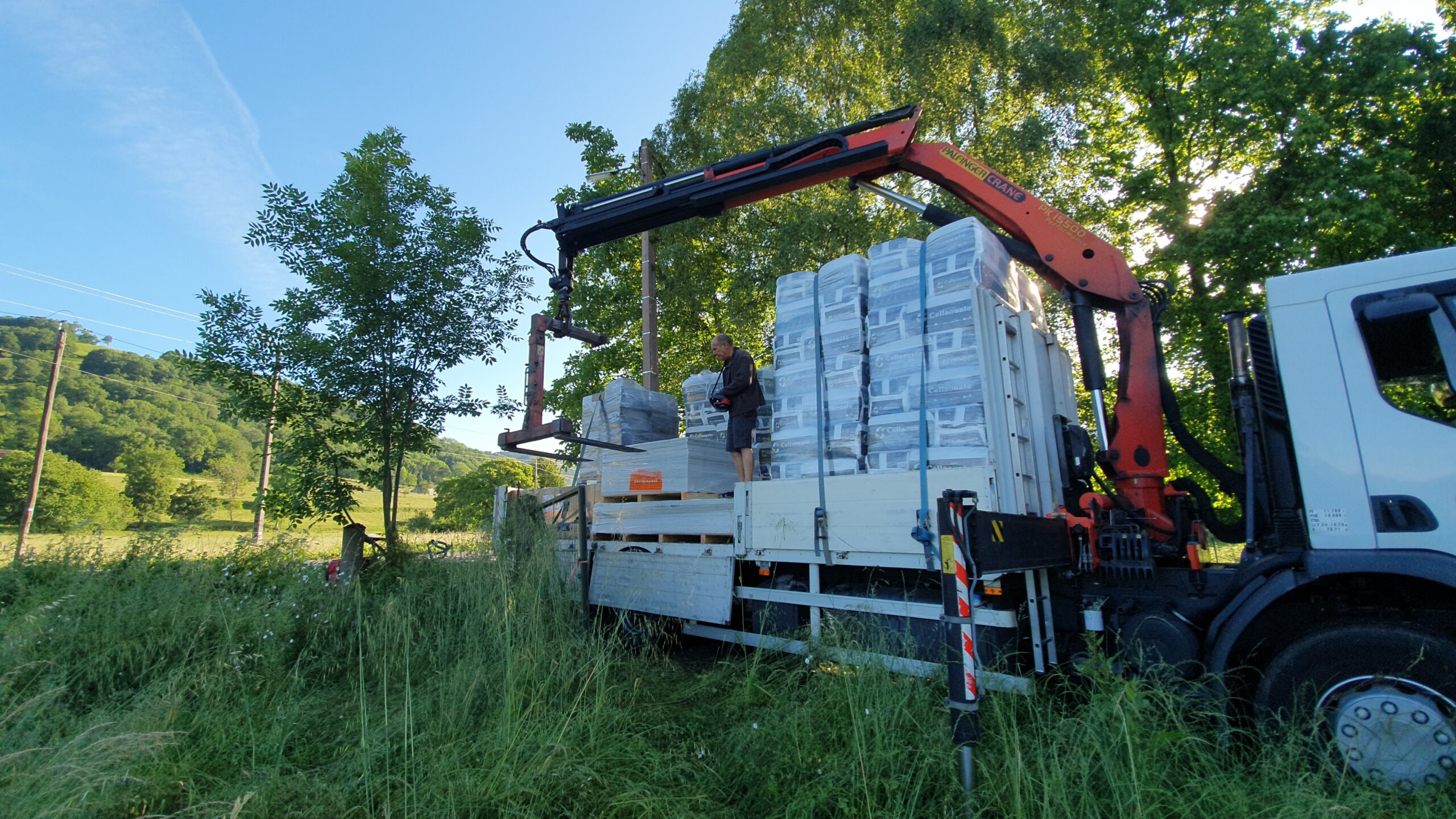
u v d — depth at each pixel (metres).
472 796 2.90
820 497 4.66
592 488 7.05
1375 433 3.21
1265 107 10.59
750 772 3.25
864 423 4.70
